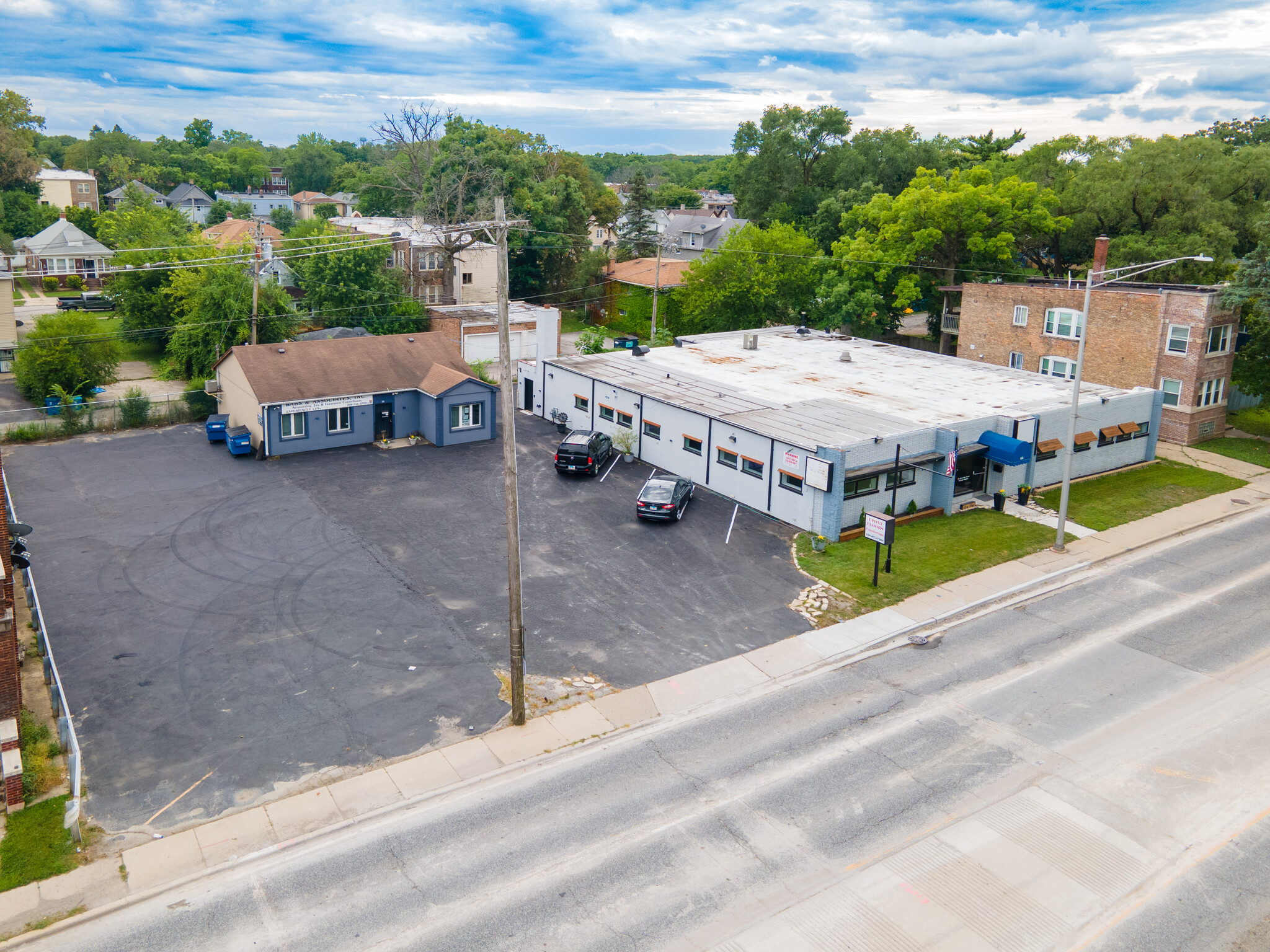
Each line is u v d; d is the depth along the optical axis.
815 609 26.02
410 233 75.19
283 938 13.87
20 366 49.78
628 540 30.84
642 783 18.03
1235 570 29.45
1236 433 46.19
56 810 16.98
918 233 58.72
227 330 52.91
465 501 34.34
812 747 19.34
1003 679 22.39
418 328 63.09
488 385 42.28
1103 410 38.41
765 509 33.53
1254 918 14.48
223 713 20.28
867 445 30.97
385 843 16.23
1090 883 15.27
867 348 52.12
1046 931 14.16
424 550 29.69
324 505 33.75
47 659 21.19
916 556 29.88
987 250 58.53
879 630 24.86
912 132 94.69
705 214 126.94
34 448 40.50
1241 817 17.14
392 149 100.12
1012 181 59.00
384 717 20.30
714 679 22.23
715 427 35.31
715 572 28.34
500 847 16.12
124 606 25.34
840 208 80.50
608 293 82.31
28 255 87.88
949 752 19.20
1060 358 47.66
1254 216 58.66
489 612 25.42
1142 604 26.83
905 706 21.11
